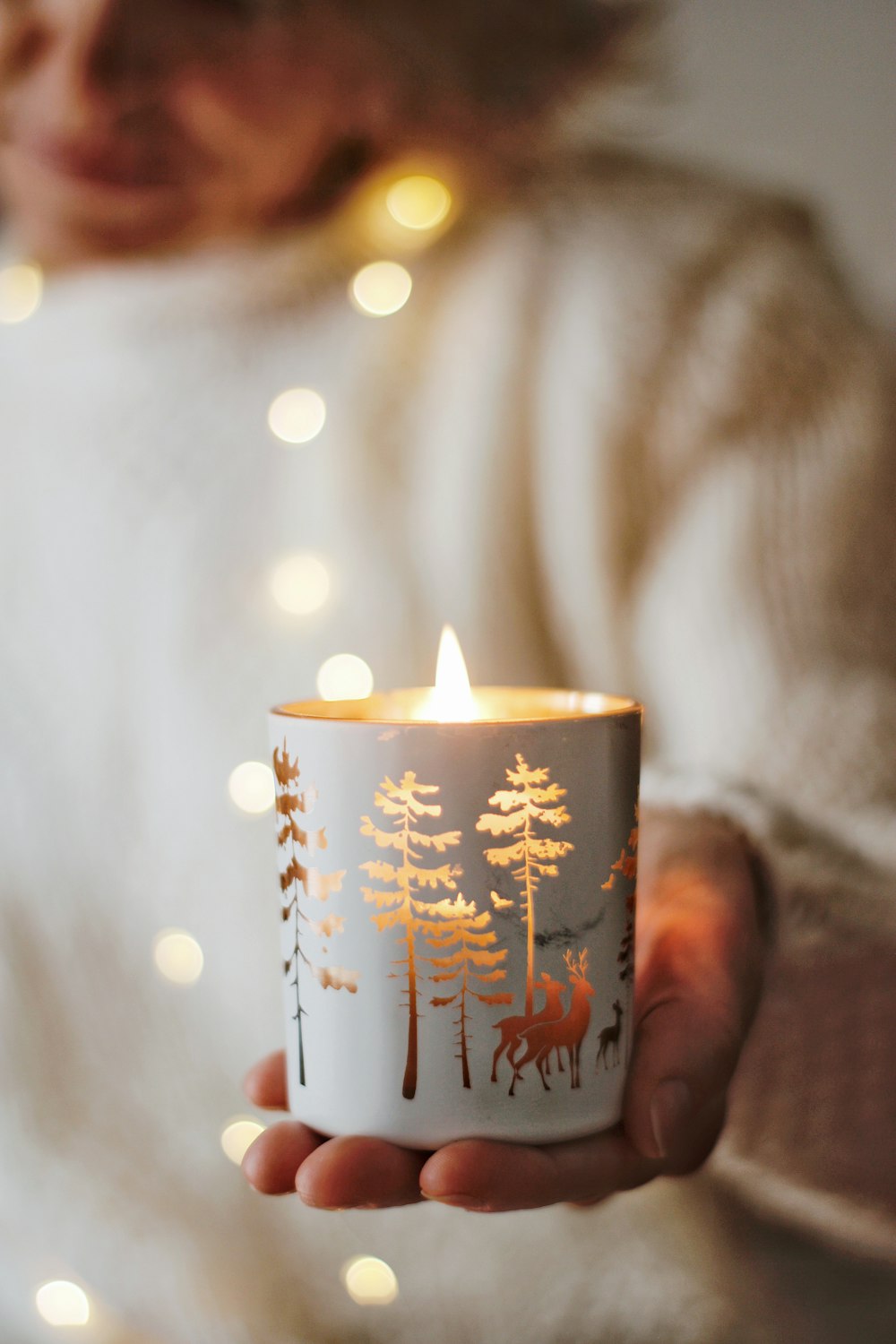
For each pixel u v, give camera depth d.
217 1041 0.87
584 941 0.40
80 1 0.85
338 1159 0.38
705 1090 0.42
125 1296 0.85
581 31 0.89
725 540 0.79
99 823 0.89
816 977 0.59
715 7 0.90
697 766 0.69
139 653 0.89
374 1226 0.82
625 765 0.41
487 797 0.39
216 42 0.86
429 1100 0.39
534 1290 0.81
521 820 0.39
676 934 0.48
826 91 0.89
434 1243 0.82
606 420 0.84
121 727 0.89
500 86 0.89
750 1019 0.47
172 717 0.88
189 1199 0.86
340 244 0.89
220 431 0.89
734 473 0.81
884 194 0.89
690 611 0.78
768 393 0.82
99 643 0.90
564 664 0.91
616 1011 0.41
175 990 0.88
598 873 0.40
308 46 0.87
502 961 0.39
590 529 0.85
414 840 0.39
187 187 0.90
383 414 0.88
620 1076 0.42
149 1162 0.87
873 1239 0.65
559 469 0.86
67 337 0.91
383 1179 0.39
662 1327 0.80
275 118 0.87
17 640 0.92
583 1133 0.41
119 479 0.90
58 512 0.91
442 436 0.88
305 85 0.87
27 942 0.89
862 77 0.88
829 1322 0.80
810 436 0.82
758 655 0.75
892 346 0.86
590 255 0.87
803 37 0.89
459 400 0.88
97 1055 0.89
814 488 0.80
